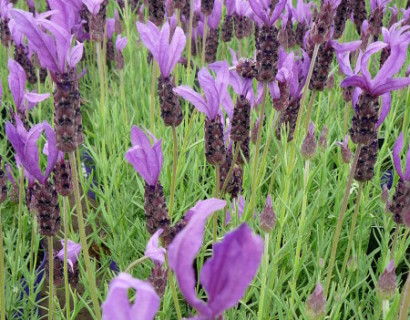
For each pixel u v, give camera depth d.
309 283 0.37
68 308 0.35
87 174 0.54
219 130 0.34
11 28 0.50
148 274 0.42
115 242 0.42
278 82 0.38
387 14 0.78
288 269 0.42
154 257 0.27
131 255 0.45
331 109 0.53
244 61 0.36
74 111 0.28
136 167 0.29
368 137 0.32
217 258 0.14
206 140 0.34
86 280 0.39
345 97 0.47
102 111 0.49
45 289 0.44
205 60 0.58
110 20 0.64
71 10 0.32
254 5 0.35
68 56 0.28
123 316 0.15
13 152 0.55
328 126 0.52
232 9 0.56
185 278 0.14
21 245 0.44
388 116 0.54
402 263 0.43
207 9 0.51
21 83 0.35
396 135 0.53
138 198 0.49
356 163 0.33
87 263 0.31
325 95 0.60
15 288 0.40
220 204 0.23
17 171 0.49
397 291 0.29
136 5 0.67
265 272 0.31
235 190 0.39
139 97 0.62
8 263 0.44
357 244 0.43
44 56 0.27
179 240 0.14
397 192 0.33
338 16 0.46
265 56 0.35
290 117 0.41
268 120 0.49
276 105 0.38
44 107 0.61
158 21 0.48
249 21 0.56
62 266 0.36
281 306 0.36
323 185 0.41
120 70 0.52
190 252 0.14
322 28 0.36
